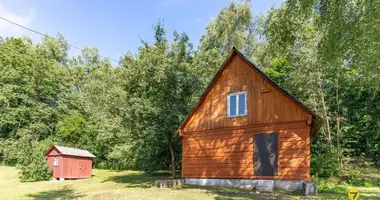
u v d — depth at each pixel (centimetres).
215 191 1221
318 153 2128
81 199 1077
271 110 1343
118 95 2155
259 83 1411
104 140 2791
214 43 3269
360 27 1000
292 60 2273
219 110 1541
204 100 1620
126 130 1784
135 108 1579
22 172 2022
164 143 1762
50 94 3547
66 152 2133
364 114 2281
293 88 2252
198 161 1571
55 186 1641
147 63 1631
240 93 1474
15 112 3122
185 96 1700
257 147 1355
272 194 1117
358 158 2241
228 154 1457
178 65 1680
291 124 1266
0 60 3281
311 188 1104
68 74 4225
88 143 3250
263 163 1320
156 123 1612
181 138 1706
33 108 3284
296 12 1188
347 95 2400
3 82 3228
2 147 3034
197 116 1631
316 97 2252
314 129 1363
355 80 2083
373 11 954
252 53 3188
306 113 1224
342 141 2256
